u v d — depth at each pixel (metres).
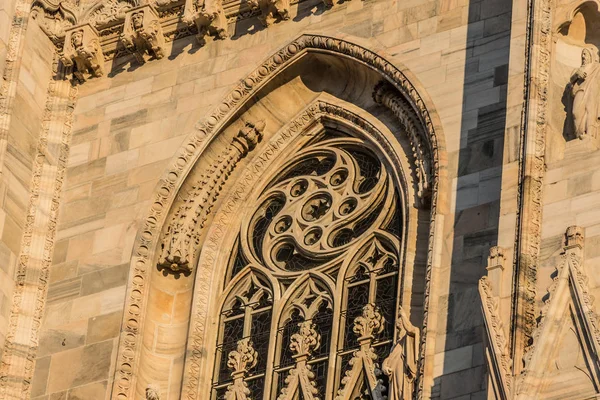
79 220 67.94
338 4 67.69
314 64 67.88
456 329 58.25
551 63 60.62
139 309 65.19
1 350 65.44
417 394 57.56
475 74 63.47
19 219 68.00
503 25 64.00
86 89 70.94
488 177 60.91
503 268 56.78
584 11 61.56
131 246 66.44
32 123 69.88
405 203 63.56
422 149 63.66
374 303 62.94
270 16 68.50
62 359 65.06
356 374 61.81
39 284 66.94
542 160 58.53
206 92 68.44
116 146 68.88
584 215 56.81
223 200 67.69
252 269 66.00
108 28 71.12
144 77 69.94
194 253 66.81
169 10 70.44
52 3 72.31
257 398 63.34
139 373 64.25
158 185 67.06
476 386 56.72
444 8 65.50
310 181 67.12
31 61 70.62
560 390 53.25
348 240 65.06
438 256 59.94
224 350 64.81
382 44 65.94
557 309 54.75
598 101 59.41
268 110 68.38
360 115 66.75
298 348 63.25
